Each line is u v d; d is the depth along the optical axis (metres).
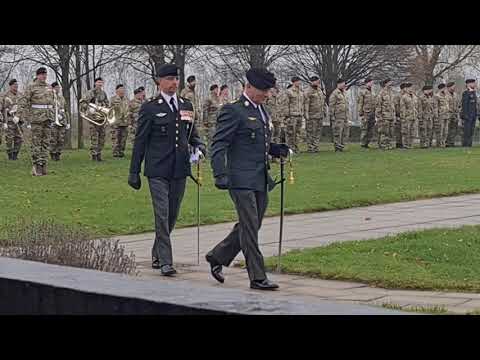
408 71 45.91
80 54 35.81
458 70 52.78
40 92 21.45
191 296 3.24
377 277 8.87
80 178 20.80
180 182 9.86
